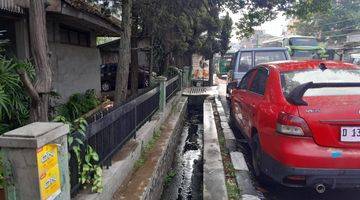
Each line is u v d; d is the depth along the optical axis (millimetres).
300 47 19281
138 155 5234
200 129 10914
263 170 4547
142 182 4352
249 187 4543
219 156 5754
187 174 6602
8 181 2307
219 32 20281
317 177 3787
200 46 19281
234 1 11203
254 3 11000
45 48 3363
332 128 3775
